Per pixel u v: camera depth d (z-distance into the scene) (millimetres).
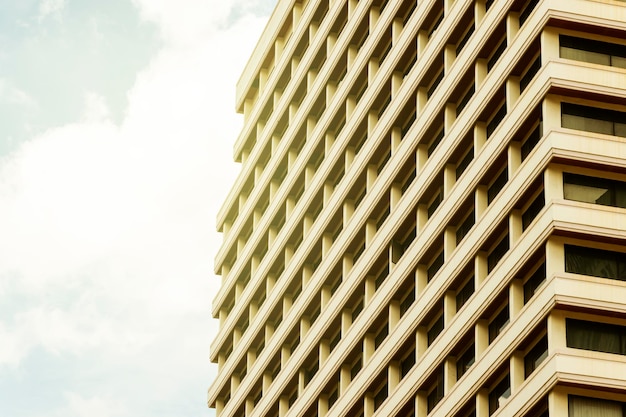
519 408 68500
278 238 109125
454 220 81062
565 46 74562
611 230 69750
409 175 89688
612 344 67938
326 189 101625
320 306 100188
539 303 68938
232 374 114438
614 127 72938
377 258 90125
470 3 83062
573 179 71500
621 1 75188
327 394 95812
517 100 75562
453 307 79562
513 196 73625
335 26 105250
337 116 101562
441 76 87812
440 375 79750
